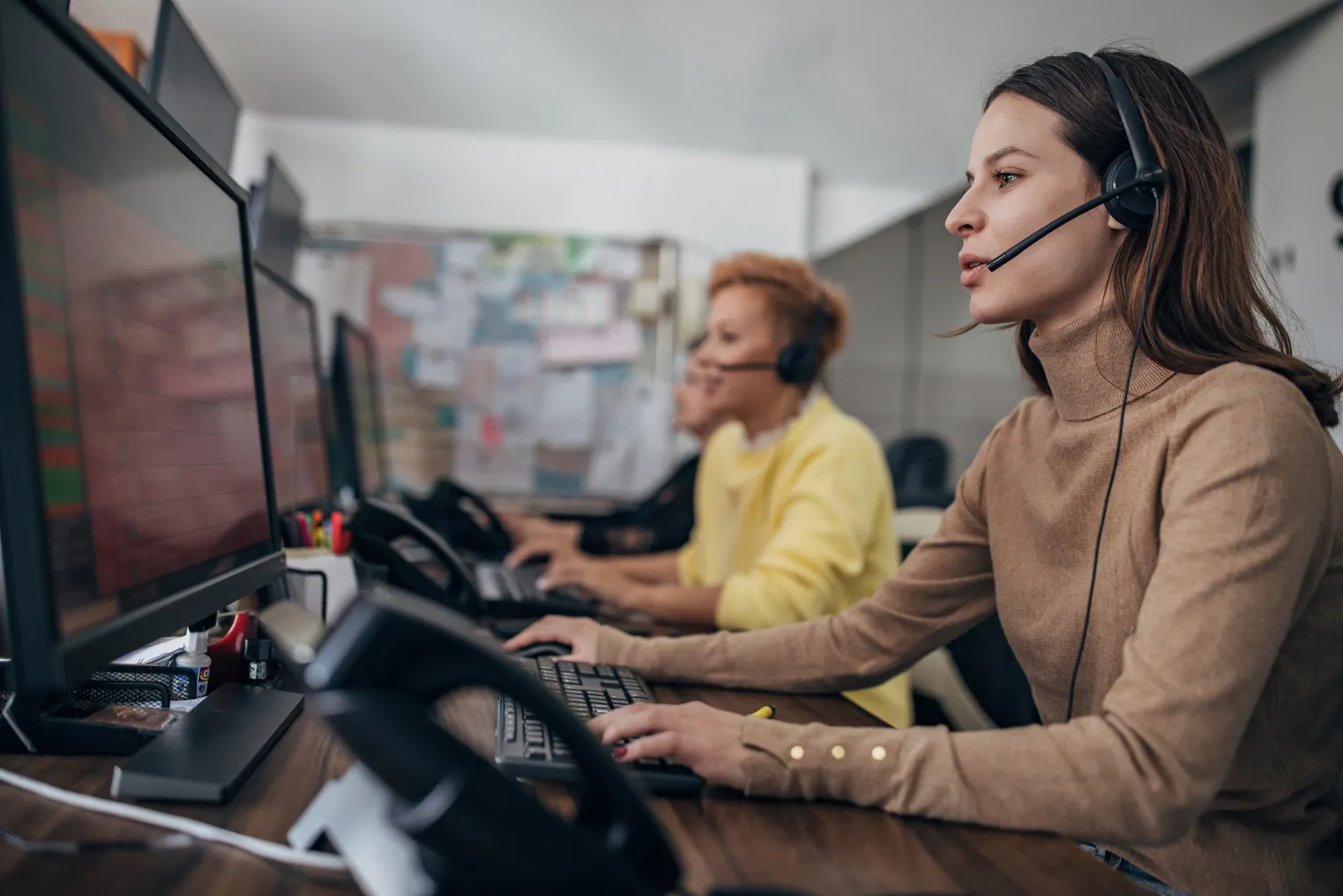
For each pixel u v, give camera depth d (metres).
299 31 3.12
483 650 0.43
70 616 0.50
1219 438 0.66
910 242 3.63
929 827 0.61
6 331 0.48
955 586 0.96
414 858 0.45
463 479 3.82
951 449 3.46
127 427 0.60
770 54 3.16
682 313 3.94
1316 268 2.69
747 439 1.87
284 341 1.41
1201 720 0.58
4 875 0.45
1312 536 0.63
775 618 1.40
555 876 0.43
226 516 0.78
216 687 0.81
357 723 0.42
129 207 0.63
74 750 0.64
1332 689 0.75
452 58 3.27
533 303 3.87
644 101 3.53
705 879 0.50
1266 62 2.91
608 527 2.72
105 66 0.60
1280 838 0.73
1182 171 0.74
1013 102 0.81
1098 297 0.79
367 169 3.80
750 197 4.01
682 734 0.67
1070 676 0.82
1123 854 0.77
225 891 0.45
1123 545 0.76
